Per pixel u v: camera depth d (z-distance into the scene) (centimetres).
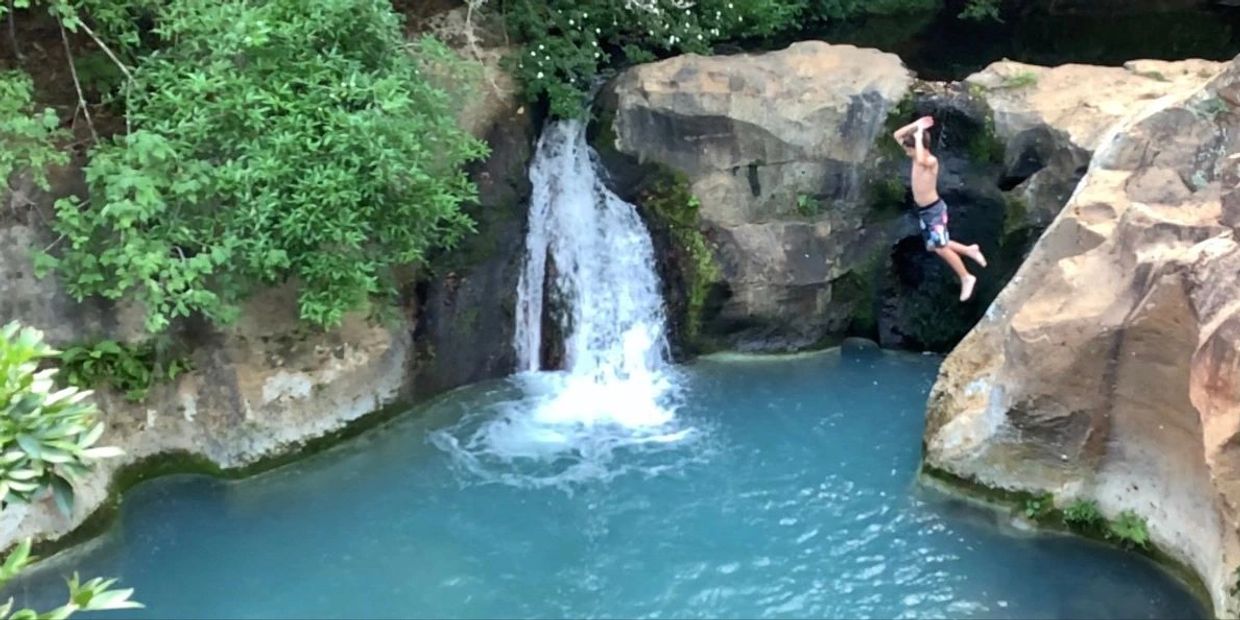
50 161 893
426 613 878
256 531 969
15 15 997
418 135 948
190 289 886
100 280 886
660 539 958
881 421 1120
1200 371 750
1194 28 1698
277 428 1036
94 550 941
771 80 1198
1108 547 914
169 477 1022
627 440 1097
